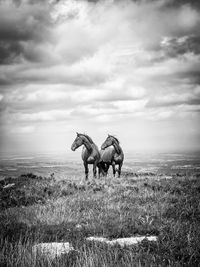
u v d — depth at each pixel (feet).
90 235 26.02
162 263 18.63
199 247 20.95
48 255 19.44
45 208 34.96
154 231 26.40
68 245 22.89
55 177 66.74
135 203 37.65
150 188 48.37
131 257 18.69
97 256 18.92
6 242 21.65
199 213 31.83
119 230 26.07
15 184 51.85
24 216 32.01
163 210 33.06
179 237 23.17
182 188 47.73
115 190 46.55
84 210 34.42
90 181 58.34
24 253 19.21
